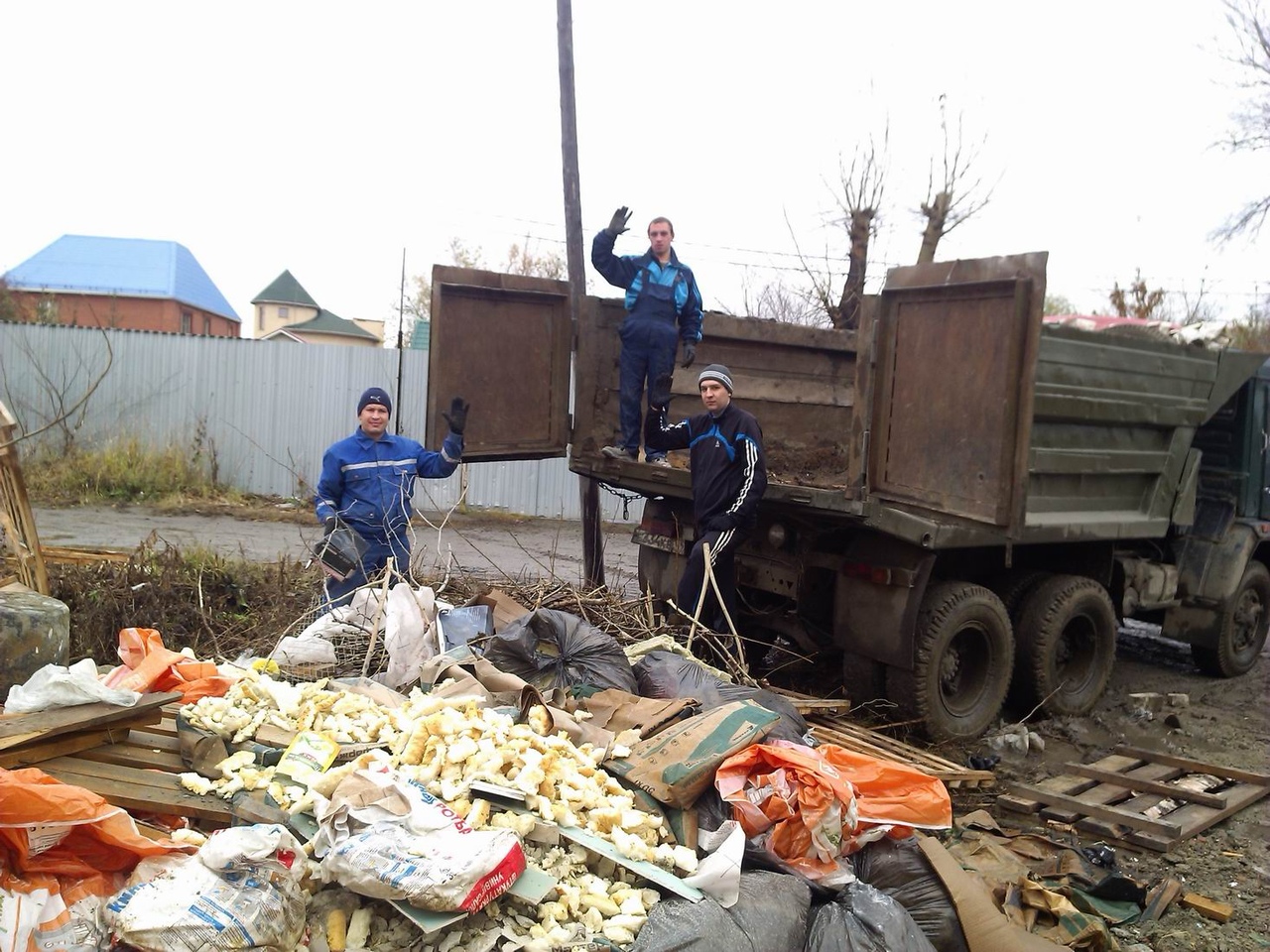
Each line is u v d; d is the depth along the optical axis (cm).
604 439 707
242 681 370
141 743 337
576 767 332
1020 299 441
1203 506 770
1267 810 514
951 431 477
